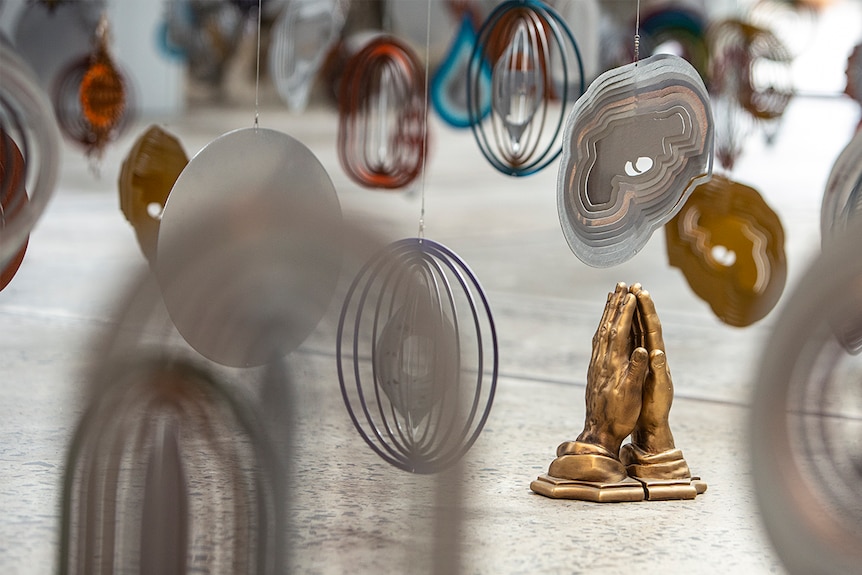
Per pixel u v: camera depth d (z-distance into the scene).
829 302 2.03
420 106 6.64
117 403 2.26
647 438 3.26
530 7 4.10
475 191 12.06
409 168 6.37
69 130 7.84
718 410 4.33
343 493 2.85
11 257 3.03
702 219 4.72
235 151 3.15
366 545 2.54
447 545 2.29
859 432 2.57
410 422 2.72
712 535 2.91
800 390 2.08
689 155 3.26
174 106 18.42
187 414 2.24
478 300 6.38
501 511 3.05
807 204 10.88
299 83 6.84
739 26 8.26
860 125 4.04
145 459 2.27
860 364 2.12
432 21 9.02
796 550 2.09
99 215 8.74
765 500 2.09
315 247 2.32
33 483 3.07
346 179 10.91
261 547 2.22
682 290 7.05
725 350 5.46
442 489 2.33
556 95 6.96
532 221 9.93
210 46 15.36
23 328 5.09
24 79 2.79
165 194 4.54
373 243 2.40
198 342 2.25
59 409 3.81
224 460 2.24
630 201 3.25
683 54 9.50
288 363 2.31
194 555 2.31
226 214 2.30
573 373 4.84
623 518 3.03
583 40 7.23
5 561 2.53
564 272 7.51
